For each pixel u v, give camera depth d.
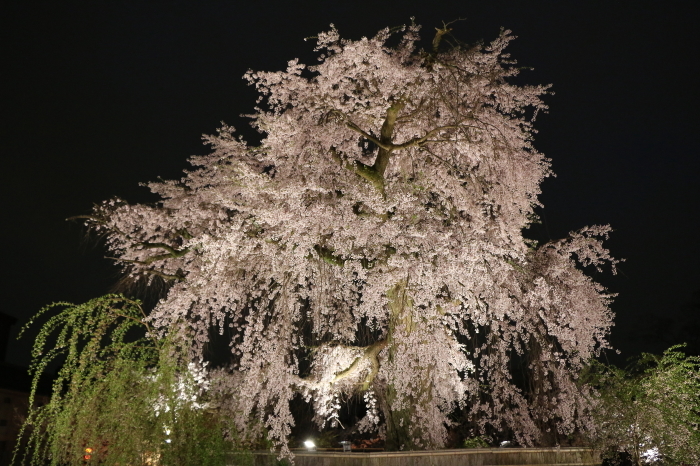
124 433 6.47
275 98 11.41
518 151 11.66
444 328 11.12
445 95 11.72
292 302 10.65
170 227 12.73
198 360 10.74
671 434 9.13
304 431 12.83
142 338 7.54
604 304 11.76
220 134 12.91
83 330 7.17
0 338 18.45
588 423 10.42
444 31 11.45
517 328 11.13
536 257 11.77
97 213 12.56
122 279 12.07
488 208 11.47
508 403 11.58
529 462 10.07
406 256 10.09
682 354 9.70
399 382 10.54
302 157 10.70
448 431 12.62
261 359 10.41
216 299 11.10
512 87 12.04
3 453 15.23
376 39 10.88
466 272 10.01
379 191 10.40
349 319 12.06
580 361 11.38
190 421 6.82
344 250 10.25
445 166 11.84
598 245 11.56
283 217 9.88
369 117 11.58
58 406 6.77
